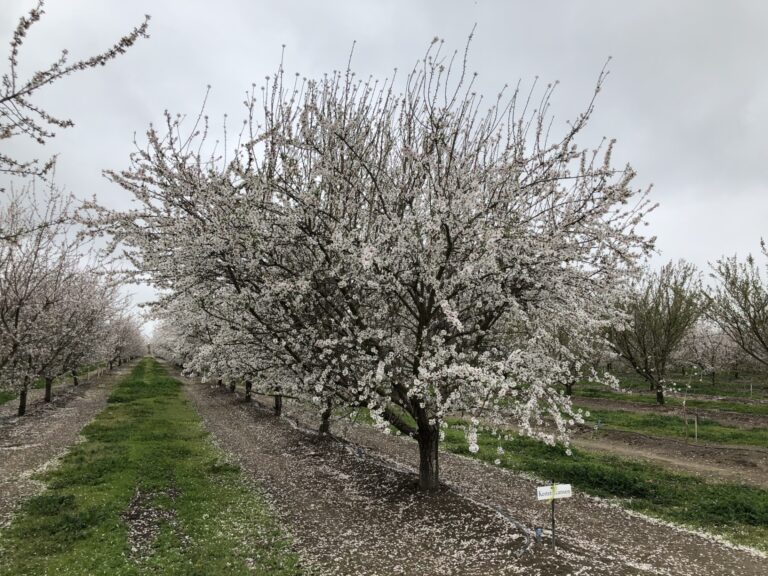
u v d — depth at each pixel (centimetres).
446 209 707
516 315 807
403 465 1244
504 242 756
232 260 805
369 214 856
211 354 939
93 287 2217
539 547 704
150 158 764
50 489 1038
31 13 453
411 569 662
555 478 1145
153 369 5188
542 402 895
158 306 841
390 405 997
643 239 739
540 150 812
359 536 780
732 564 693
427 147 884
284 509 918
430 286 826
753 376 3259
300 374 909
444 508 870
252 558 711
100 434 1650
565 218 800
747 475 1194
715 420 1889
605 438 1631
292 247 873
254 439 1628
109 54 491
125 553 729
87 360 2830
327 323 875
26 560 705
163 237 805
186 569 673
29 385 1969
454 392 797
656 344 2270
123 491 1017
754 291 1689
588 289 820
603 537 792
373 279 785
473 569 652
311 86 951
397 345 811
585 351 905
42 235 1297
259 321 868
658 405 2233
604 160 730
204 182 772
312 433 1631
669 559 705
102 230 773
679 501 981
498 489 1071
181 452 1403
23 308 1557
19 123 484
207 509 920
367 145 927
